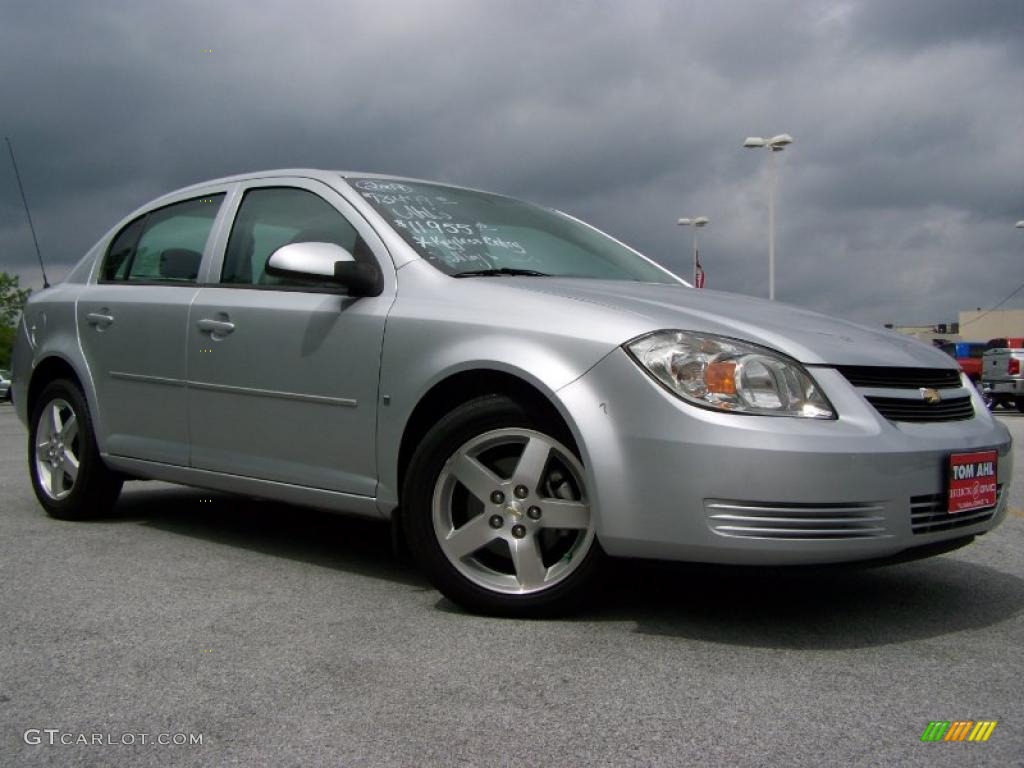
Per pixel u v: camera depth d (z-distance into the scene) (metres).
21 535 4.61
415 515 3.36
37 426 5.18
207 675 2.70
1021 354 22.16
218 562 4.06
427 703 2.50
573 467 3.15
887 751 2.23
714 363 2.98
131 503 5.54
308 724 2.38
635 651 2.92
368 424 3.62
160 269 4.75
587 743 2.27
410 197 4.16
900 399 3.20
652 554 3.02
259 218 4.37
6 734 2.33
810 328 3.37
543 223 4.52
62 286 5.34
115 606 3.38
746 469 2.89
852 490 2.92
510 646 2.96
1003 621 3.30
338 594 3.55
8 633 3.07
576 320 3.19
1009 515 5.45
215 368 4.20
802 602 3.49
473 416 3.27
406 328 3.53
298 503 3.97
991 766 2.16
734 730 2.34
